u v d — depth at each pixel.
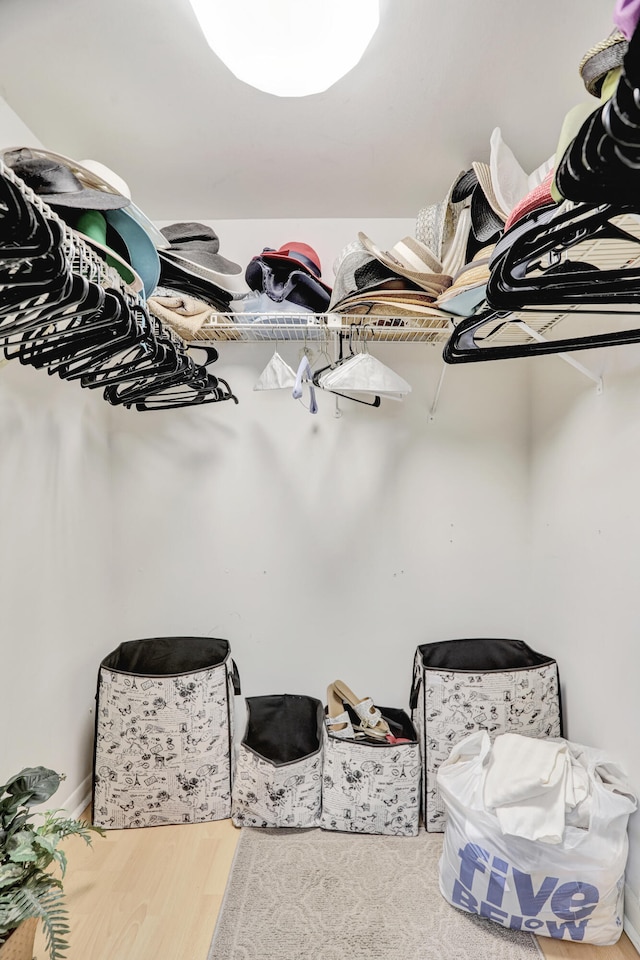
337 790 1.74
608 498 1.54
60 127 1.53
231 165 1.71
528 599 2.12
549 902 1.32
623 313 1.03
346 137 1.58
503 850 1.35
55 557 1.71
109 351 1.25
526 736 1.72
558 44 1.25
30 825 1.21
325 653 2.14
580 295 0.92
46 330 1.30
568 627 1.79
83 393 1.90
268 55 1.05
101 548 2.05
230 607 2.14
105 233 1.17
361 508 2.13
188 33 1.21
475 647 2.06
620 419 1.49
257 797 1.76
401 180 1.81
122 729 1.78
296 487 2.13
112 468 2.13
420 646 2.02
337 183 1.83
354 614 2.14
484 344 1.96
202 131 1.55
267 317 1.68
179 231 1.77
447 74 1.34
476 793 1.45
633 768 1.42
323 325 1.69
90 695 1.96
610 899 1.31
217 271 1.79
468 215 1.55
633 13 0.53
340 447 2.12
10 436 1.48
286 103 1.44
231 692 1.93
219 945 1.35
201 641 2.07
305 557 2.14
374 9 0.98
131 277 1.26
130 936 1.37
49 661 1.68
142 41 1.23
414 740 1.83
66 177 0.99
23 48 1.26
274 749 2.05
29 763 1.56
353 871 1.59
